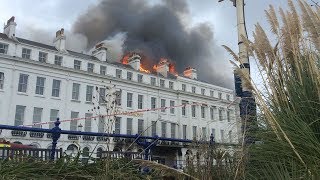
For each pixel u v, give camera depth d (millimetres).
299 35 3836
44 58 34562
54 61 35031
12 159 3439
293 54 3895
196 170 3885
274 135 3469
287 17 3871
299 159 3129
